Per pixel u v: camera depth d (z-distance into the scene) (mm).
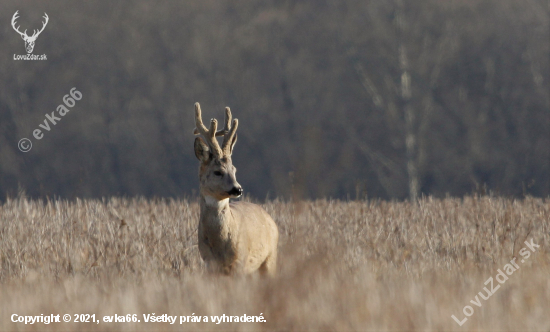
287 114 93812
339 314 15492
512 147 88062
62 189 88688
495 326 15148
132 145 93250
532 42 94438
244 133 92562
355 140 86812
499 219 29594
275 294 15742
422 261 23281
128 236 26109
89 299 17469
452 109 90625
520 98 91000
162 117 95625
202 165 20297
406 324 15250
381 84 88375
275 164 89062
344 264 21312
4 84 94438
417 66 88250
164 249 24297
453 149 88375
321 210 31781
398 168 84625
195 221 28609
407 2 93438
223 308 16453
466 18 95188
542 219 30109
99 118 94750
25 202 34156
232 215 20234
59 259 23297
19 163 90125
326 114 91562
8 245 25359
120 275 21672
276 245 22109
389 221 30047
